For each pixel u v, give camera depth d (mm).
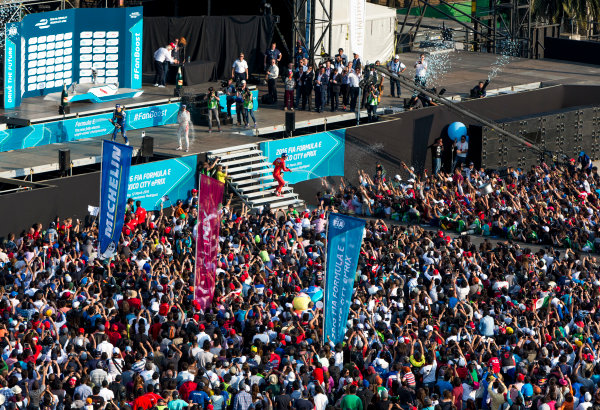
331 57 134625
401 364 60656
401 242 87938
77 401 54469
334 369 60094
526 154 128875
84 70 123000
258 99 128250
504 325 69375
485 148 125750
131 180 101438
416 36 163125
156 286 72375
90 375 57938
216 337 62875
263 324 66000
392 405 56469
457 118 127875
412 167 122438
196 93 123875
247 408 55719
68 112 111812
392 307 73312
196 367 61000
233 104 119500
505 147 127188
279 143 112688
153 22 132375
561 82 142125
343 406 55812
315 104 124812
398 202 109250
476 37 164125
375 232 90188
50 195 96062
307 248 86000
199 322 67000
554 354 64750
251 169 110812
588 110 134875
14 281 74938
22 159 103500
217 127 117875
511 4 158875
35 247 83000
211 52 133875
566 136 133625
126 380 58344
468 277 79688
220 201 71875
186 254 85812
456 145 125438
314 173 115688
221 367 59688
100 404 54312
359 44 139250
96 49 122625
